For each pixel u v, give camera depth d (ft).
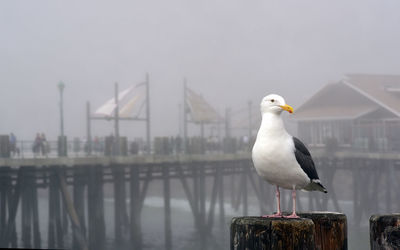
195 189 80.89
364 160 99.71
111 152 70.28
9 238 62.23
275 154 14.02
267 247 10.99
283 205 101.76
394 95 107.55
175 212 104.42
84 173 67.62
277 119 14.25
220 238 81.61
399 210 96.37
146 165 73.61
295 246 10.88
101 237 66.90
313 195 101.24
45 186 66.80
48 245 66.28
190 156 77.87
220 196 89.56
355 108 111.45
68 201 63.31
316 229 12.54
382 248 11.46
